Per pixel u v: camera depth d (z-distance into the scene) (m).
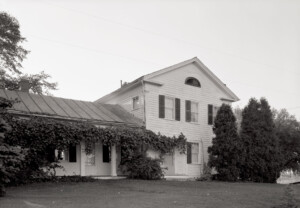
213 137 29.11
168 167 27.12
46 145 20.66
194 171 28.56
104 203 13.25
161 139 26.16
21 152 17.17
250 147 27.67
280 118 47.62
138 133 24.72
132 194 16.12
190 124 28.92
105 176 23.69
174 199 14.77
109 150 25.41
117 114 27.05
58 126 21.14
